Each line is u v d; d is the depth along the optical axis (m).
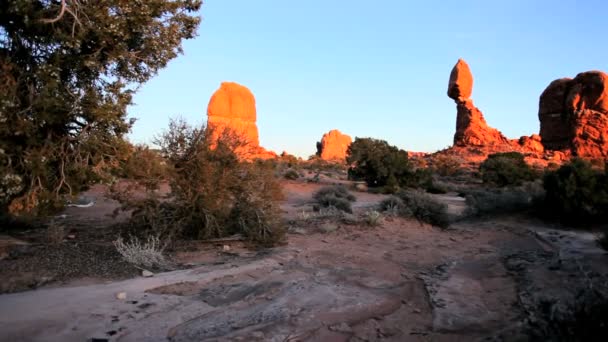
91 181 9.39
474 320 5.80
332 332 5.16
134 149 10.21
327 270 8.60
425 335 5.23
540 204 19.77
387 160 43.56
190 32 10.92
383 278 8.23
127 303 6.01
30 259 8.00
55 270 7.48
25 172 8.41
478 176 60.28
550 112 93.75
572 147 84.94
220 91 99.50
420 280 8.26
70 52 8.66
